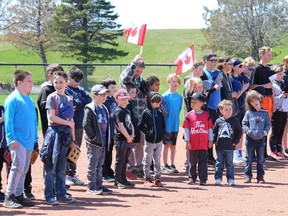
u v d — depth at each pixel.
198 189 10.77
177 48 79.38
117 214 8.45
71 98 10.02
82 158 14.80
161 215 8.41
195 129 11.22
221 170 11.39
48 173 9.20
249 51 62.19
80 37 59.94
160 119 11.02
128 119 10.72
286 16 60.56
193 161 11.29
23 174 9.04
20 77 9.00
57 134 9.12
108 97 11.71
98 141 9.91
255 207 9.12
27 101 9.07
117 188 10.77
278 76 14.59
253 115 11.64
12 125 8.84
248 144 11.64
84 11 58.94
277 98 14.52
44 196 9.57
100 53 60.41
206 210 8.82
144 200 9.56
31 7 61.41
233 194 10.28
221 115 12.68
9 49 79.81
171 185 11.20
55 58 73.38
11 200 8.90
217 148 11.37
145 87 11.95
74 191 10.36
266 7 60.19
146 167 11.04
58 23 60.41
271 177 12.20
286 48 67.94
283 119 14.64
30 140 9.03
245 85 13.67
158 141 10.96
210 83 12.82
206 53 13.33
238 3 60.12
